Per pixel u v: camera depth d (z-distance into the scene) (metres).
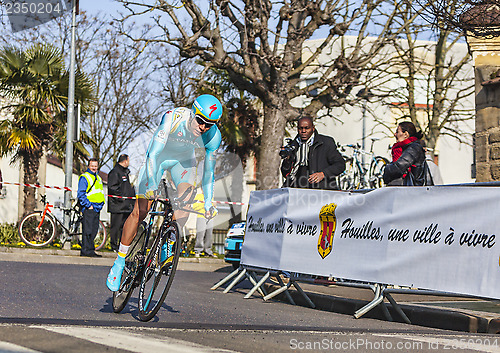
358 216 7.76
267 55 19.41
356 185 16.47
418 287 6.92
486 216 6.33
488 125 12.74
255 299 9.31
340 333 5.54
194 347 4.43
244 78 20.75
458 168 33.34
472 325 6.82
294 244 8.73
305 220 8.59
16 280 9.16
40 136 21.66
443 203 6.75
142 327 5.32
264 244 9.42
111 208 16.44
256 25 19.00
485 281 6.25
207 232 16.97
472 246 6.41
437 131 25.48
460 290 6.46
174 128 6.09
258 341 4.89
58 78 21.41
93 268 12.56
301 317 7.15
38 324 5.13
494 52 12.87
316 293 9.20
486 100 12.82
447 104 32.69
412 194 7.10
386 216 7.39
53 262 14.84
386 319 7.64
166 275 5.75
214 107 6.04
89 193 15.68
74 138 17.44
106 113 29.12
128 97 28.98
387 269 7.29
